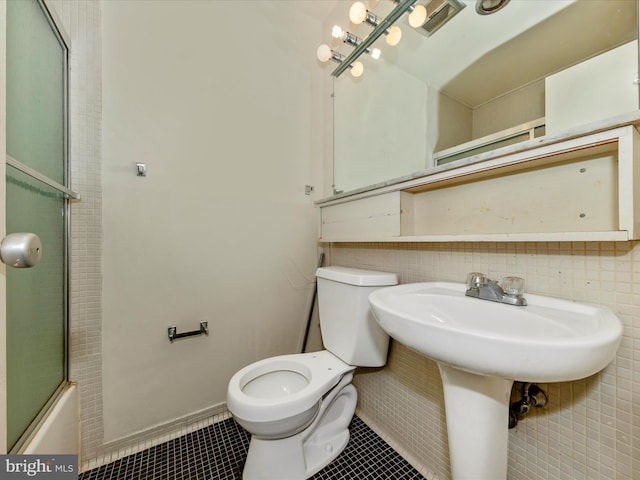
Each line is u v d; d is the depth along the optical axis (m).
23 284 0.79
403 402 1.17
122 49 1.16
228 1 1.41
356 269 1.35
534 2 0.86
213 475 1.05
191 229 1.31
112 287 1.14
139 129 1.19
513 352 0.47
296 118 1.63
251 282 1.47
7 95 0.69
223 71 1.39
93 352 1.11
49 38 0.93
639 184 0.58
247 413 0.86
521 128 0.88
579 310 0.66
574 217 0.72
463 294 0.85
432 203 1.10
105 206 1.13
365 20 1.21
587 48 0.74
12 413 0.72
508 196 0.86
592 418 0.68
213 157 1.36
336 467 1.09
